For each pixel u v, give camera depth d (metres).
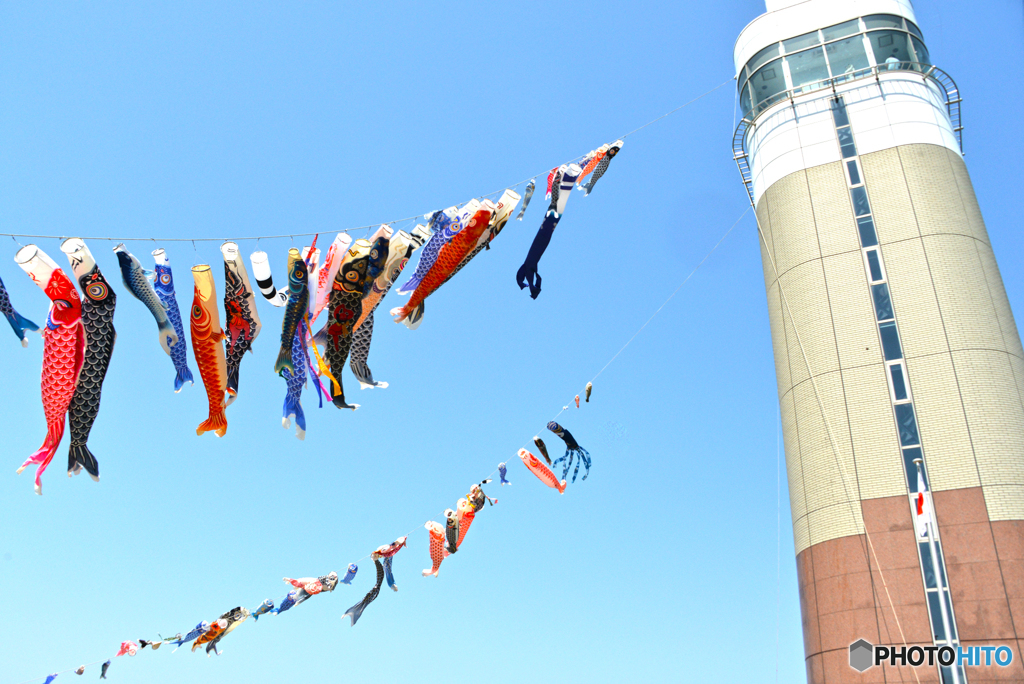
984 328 20.38
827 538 20.00
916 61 24.59
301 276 11.52
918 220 22.08
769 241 24.48
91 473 10.34
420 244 11.97
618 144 13.45
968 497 18.70
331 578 14.63
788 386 22.52
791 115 25.12
